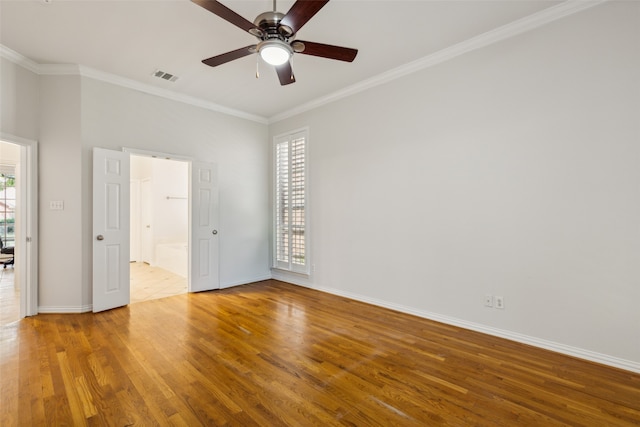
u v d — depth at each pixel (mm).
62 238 3480
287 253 5027
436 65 3250
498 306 2875
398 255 3611
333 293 4344
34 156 3373
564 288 2529
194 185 4410
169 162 6984
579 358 2453
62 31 2795
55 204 3463
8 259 6094
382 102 3727
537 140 2643
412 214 3475
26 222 3369
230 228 4848
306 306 3814
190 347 2660
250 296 4258
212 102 4547
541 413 1806
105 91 3662
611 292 2334
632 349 2260
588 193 2420
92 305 3555
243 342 2771
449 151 3170
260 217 5242
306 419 1753
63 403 1877
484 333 2955
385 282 3746
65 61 3344
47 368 2287
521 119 2721
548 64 2582
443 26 2756
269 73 3629
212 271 4605
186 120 4348
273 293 4418
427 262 3357
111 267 3662
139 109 3922
